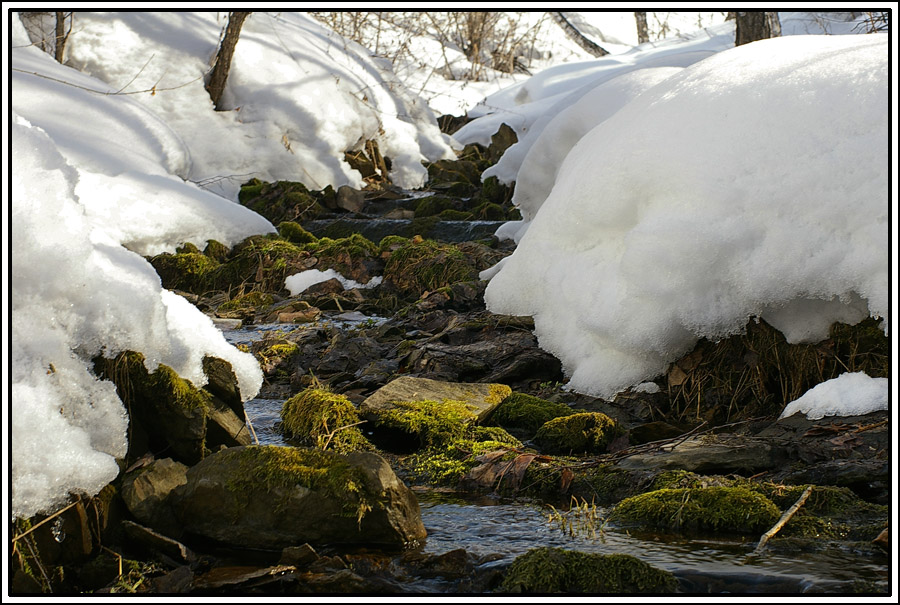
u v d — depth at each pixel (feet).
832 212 12.92
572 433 12.52
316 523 8.40
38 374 7.50
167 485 8.67
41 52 40.70
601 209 15.16
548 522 9.60
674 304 13.60
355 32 66.03
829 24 57.52
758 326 13.82
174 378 8.91
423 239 34.04
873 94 13.53
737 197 13.48
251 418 14.30
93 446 7.84
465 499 10.62
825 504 9.64
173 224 31.96
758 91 14.46
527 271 16.49
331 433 12.68
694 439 12.05
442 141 52.54
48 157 8.22
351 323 23.68
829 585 7.54
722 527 9.23
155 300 8.65
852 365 13.20
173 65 44.65
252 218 33.83
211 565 8.11
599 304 14.61
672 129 14.90
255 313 25.79
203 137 43.09
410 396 13.80
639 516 9.61
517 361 15.85
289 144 44.80
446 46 75.77
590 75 57.62
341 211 40.81
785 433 12.12
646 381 14.42
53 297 7.84
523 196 27.48
